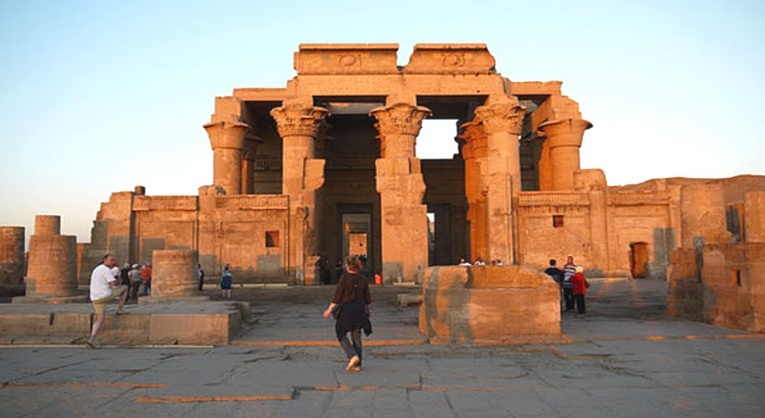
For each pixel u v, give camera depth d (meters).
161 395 6.32
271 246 29.97
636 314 14.29
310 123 31.20
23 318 10.25
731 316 11.37
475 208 35.88
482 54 32.69
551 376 7.30
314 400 6.17
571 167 33.50
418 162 30.30
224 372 7.56
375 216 39.88
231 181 32.25
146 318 9.95
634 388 6.61
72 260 18.95
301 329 11.59
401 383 6.90
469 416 5.52
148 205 29.48
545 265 29.97
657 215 30.47
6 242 24.17
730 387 6.64
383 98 32.75
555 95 34.28
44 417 5.56
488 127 31.62
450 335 9.90
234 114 32.81
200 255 29.25
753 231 12.93
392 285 28.23
